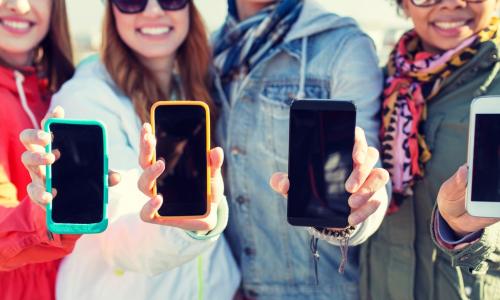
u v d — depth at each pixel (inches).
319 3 54.9
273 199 53.7
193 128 41.0
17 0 52.2
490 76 49.5
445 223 42.8
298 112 40.1
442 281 50.6
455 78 50.4
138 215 47.6
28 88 54.1
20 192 51.2
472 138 38.9
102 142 39.9
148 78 55.1
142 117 53.1
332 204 40.3
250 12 56.7
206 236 43.5
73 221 39.6
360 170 39.4
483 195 39.0
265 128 53.9
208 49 57.1
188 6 55.6
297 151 40.2
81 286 50.1
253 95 54.5
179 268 52.0
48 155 38.4
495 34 50.1
